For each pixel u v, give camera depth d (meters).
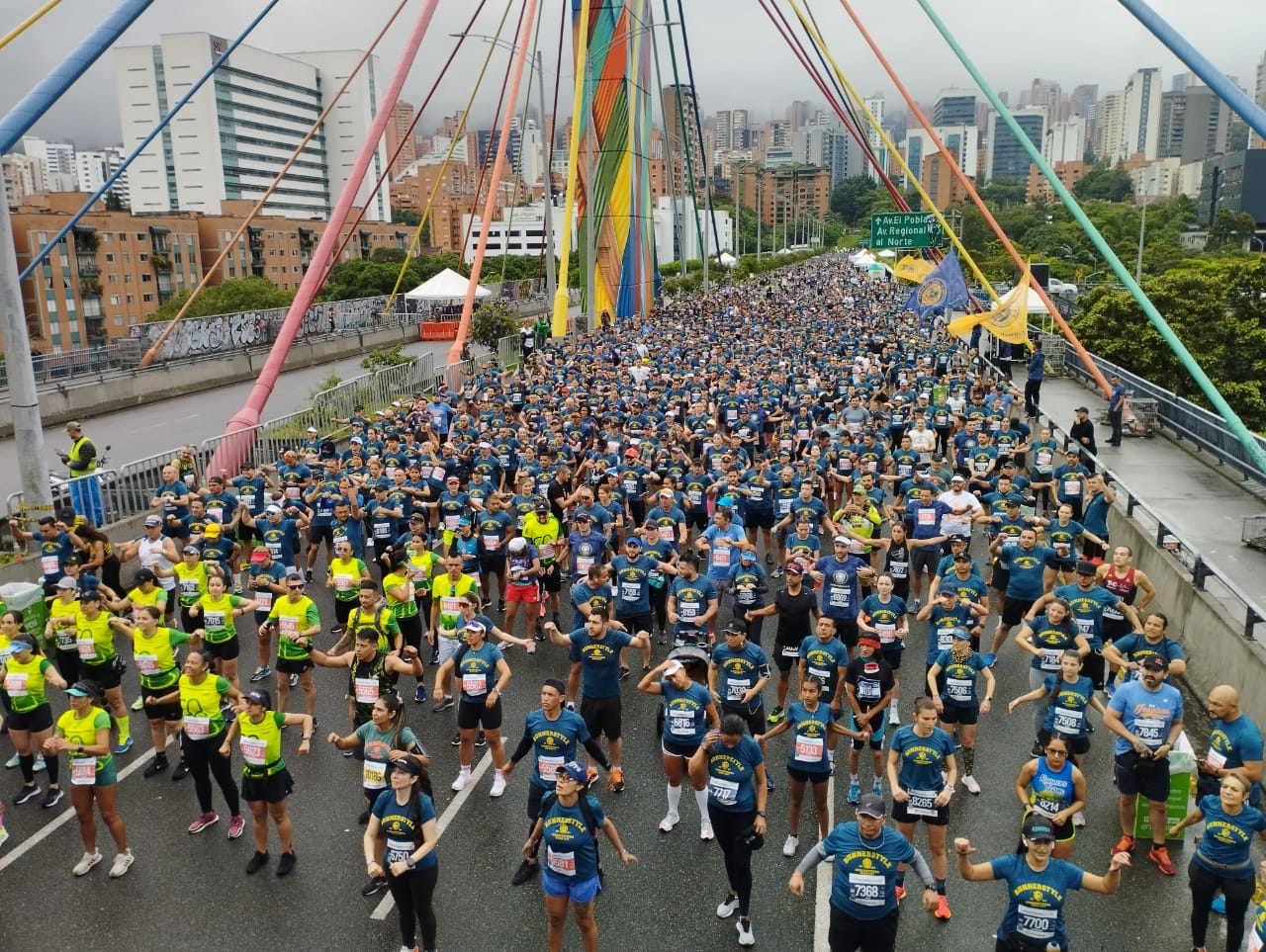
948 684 11.12
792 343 40.94
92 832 9.97
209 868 10.03
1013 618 14.22
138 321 104.31
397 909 9.38
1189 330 43.31
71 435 19.52
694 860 10.05
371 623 11.99
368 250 140.38
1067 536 15.08
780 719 12.81
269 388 25.91
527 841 9.79
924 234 52.62
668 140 80.12
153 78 160.75
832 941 7.80
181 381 41.97
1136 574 12.55
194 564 14.27
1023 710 13.30
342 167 186.25
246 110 164.75
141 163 163.75
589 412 25.75
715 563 15.34
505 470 22.22
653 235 68.88
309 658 12.62
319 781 11.73
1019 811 10.84
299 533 17.59
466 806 11.08
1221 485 22.92
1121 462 25.48
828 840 7.78
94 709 9.85
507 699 13.72
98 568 16.09
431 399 29.48
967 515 16.06
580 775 8.12
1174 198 155.38
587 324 48.09
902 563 14.86
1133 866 9.88
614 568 14.59
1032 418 29.58
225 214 122.56
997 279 77.56
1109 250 25.12
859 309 64.44
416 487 19.44
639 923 9.09
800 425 23.80
